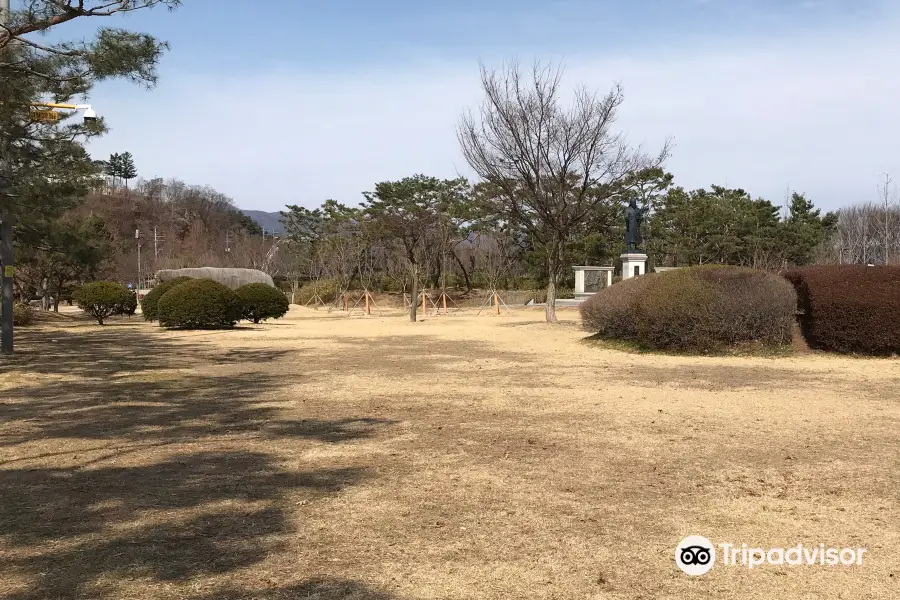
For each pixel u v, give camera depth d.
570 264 41.62
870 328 12.87
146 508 4.41
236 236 74.06
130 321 26.75
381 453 5.89
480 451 5.96
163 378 10.61
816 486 4.90
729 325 13.53
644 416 7.50
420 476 5.17
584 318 16.06
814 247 40.97
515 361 12.76
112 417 7.55
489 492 4.77
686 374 10.89
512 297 40.56
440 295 40.25
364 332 19.81
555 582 3.35
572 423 7.15
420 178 42.62
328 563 3.55
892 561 3.61
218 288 21.48
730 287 13.70
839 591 3.27
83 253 18.94
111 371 11.45
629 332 14.91
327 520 4.20
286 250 54.16
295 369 11.73
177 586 3.26
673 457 5.74
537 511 4.38
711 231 40.41
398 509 4.41
